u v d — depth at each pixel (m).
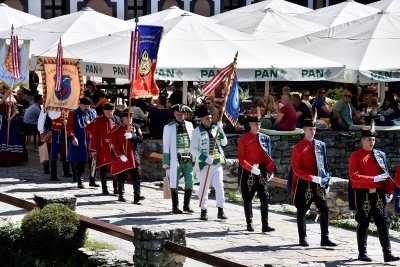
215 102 20.75
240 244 12.98
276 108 22.02
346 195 15.81
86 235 12.46
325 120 22.47
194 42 20.72
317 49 22.61
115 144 16.08
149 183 19.06
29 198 16.36
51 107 18.05
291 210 16.20
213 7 42.50
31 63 22.00
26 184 18.22
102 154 16.84
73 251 12.26
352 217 15.92
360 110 24.72
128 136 15.67
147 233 10.66
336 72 20.97
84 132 17.83
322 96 22.72
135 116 20.78
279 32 26.28
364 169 12.26
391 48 21.97
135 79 15.74
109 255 11.93
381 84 25.19
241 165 13.81
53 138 18.70
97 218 14.63
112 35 21.84
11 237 12.90
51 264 12.20
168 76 19.42
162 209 15.68
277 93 27.45
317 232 14.19
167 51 20.16
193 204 16.41
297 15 30.89
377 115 22.56
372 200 12.18
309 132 12.91
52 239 12.16
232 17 27.97
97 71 20.06
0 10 28.72
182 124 15.13
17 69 19.92
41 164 21.30
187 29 21.28
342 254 12.59
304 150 12.92
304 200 12.95
